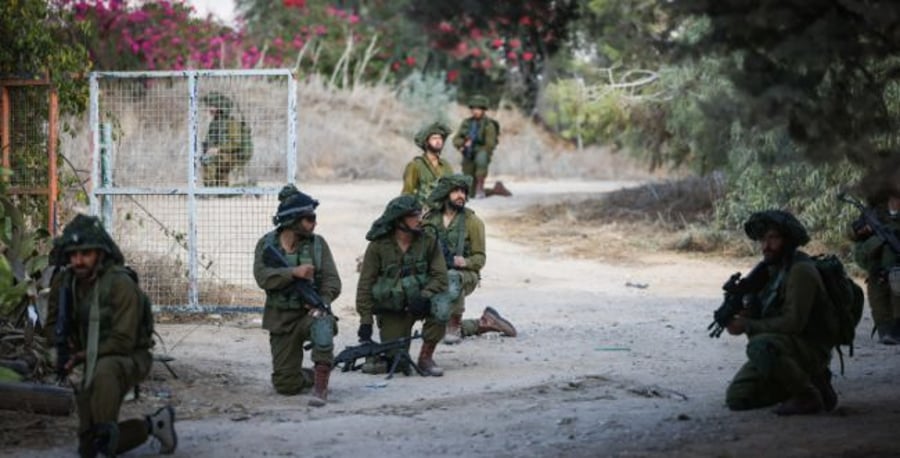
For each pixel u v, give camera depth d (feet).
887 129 81.10
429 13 90.27
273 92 206.39
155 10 300.40
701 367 120.47
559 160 409.28
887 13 71.05
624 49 86.22
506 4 90.02
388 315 116.47
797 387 90.53
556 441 84.02
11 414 94.07
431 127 153.69
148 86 166.71
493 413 95.30
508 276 196.34
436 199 135.64
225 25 378.12
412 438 86.07
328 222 236.84
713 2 76.64
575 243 227.20
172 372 110.73
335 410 98.32
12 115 143.95
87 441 77.82
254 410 98.53
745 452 78.54
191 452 82.17
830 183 205.05
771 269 91.81
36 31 141.08
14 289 109.60
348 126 388.78
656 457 77.97
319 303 102.94
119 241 158.71
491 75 434.71
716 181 242.17
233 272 170.09
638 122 269.85
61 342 78.69
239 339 137.69
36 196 143.64
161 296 154.51
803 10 74.38
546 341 138.00
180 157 168.45
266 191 151.23
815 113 77.71
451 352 130.82
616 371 117.91
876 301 135.23
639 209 253.03
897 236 133.28
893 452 77.15
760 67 76.69
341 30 425.69
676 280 193.88
